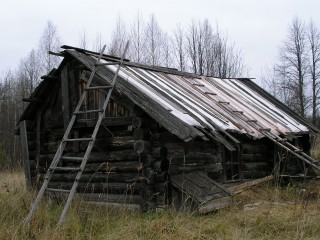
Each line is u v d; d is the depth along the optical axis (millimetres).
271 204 9766
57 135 11375
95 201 10062
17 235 6613
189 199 8844
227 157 11938
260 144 13484
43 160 11625
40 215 7465
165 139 9305
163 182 9062
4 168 22953
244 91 16562
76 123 10672
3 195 9492
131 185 9156
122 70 11094
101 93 10219
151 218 8195
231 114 12203
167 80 12602
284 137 13125
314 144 23562
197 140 10109
